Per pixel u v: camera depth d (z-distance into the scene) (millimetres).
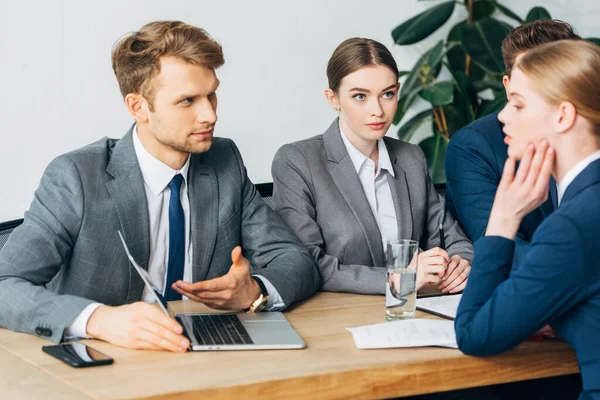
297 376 1405
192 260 2047
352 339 1646
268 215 2180
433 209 2463
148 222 1960
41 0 2957
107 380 1370
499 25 3557
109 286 1922
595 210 1457
